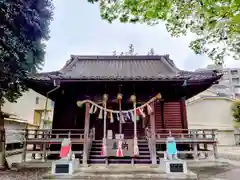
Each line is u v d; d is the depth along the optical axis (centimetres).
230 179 657
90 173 697
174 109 1123
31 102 2128
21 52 910
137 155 840
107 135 1058
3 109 1747
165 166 692
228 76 4209
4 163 826
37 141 918
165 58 1459
